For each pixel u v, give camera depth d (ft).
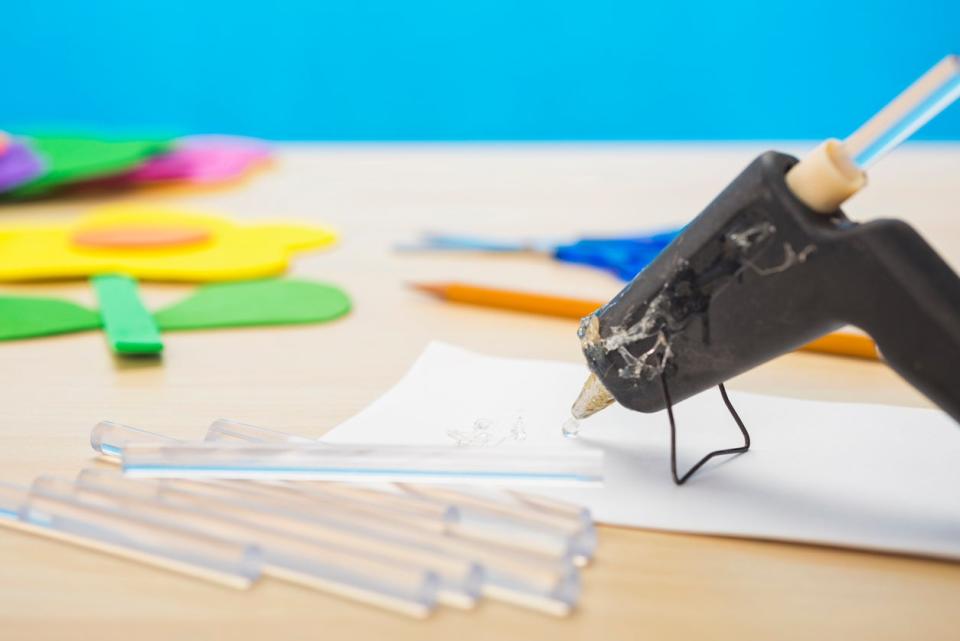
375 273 1.85
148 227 1.99
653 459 1.28
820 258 1.15
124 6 5.69
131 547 1.14
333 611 1.08
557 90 5.90
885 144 1.13
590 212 2.25
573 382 1.43
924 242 1.14
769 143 3.19
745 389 1.45
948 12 5.60
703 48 5.79
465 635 1.06
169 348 1.55
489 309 1.71
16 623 1.07
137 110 5.83
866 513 1.20
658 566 1.14
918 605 1.10
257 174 2.69
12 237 1.97
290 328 1.63
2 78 5.71
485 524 1.15
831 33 5.70
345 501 1.18
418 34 5.81
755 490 1.23
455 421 1.35
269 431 1.30
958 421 1.14
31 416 1.37
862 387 1.46
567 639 1.06
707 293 1.20
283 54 5.81
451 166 2.78
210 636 1.06
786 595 1.11
